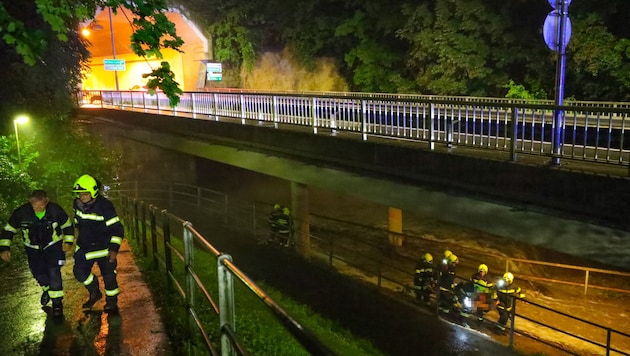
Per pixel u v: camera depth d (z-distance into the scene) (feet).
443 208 32.12
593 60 64.23
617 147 39.50
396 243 54.60
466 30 77.66
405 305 34.17
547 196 26.37
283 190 90.58
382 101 36.22
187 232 16.90
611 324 35.70
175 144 69.41
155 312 19.92
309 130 43.75
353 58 100.27
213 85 135.23
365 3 95.40
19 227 18.79
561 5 27.91
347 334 31.07
